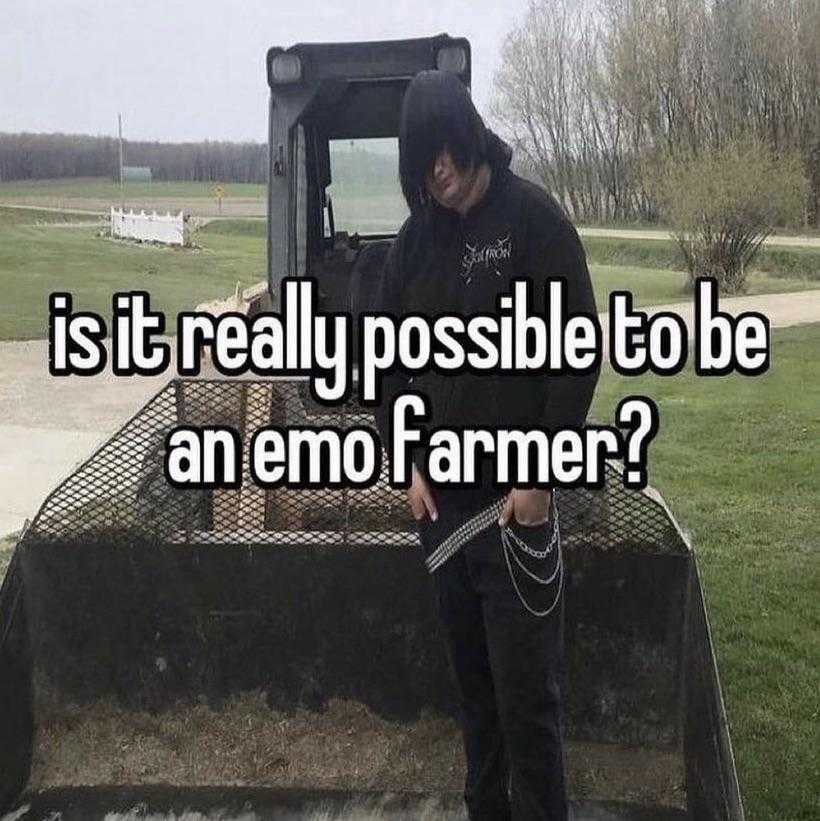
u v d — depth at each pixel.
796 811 2.87
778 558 4.92
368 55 4.48
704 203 17.62
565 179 42.53
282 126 4.50
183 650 2.62
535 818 2.10
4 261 22.17
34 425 7.67
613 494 2.46
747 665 3.79
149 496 2.60
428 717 2.61
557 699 2.10
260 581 2.58
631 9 38.56
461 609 2.14
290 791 2.53
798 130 35.31
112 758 2.59
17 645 2.53
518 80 42.84
